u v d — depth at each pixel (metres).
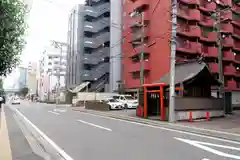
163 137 9.80
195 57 32.84
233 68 37.66
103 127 12.65
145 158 6.38
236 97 37.91
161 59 31.52
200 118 17.22
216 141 9.19
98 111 25.38
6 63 10.12
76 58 53.41
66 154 6.79
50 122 14.90
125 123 14.76
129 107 29.27
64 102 55.34
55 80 82.12
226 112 21.53
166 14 30.98
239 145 8.45
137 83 36.06
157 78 32.12
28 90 123.62
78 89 46.66
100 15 51.81
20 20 8.72
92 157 6.47
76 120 16.19
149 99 19.27
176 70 19.94
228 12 36.91
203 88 19.50
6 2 7.19
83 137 9.56
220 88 21.34
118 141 8.77
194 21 33.03
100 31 51.91
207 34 35.69
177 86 17.42
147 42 34.47
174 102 15.63
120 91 39.47
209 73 18.20
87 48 53.47
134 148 7.60
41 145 7.98
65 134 10.29
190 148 7.73
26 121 15.49
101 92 44.69
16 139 9.05
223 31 35.53
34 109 29.72
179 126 13.22
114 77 43.59
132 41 37.53
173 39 16.02
